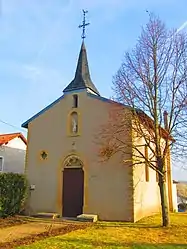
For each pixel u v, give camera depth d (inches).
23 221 570.9
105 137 631.2
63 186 666.2
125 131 600.7
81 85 698.8
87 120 668.7
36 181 697.6
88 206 621.3
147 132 584.7
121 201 592.7
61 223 549.6
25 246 350.3
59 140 695.1
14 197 638.5
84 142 660.7
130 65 581.3
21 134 1072.2
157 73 557.9
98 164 631.8
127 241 385.4
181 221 574.9
